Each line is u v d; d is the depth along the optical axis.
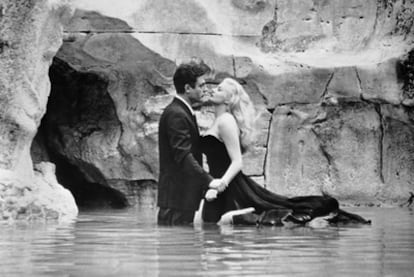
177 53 18.64
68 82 19.95
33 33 13.47
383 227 11.67
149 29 18.33
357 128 19.62
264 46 20.00
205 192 11.95
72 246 8.52
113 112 19.56
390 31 20.12
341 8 20.47
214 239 9.39
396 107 19.50
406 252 8.13
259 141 19.31
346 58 20.02
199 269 6.62
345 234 10.30
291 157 19.59
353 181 19.59
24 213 12.65
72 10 14.34
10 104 13.30
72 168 20.38
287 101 19.48
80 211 16.28
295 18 20.33
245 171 19.27
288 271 6.55
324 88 19.55
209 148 12.13
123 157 19.27
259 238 9.56
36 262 7.09
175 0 18.59
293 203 11.92
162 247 8.44
